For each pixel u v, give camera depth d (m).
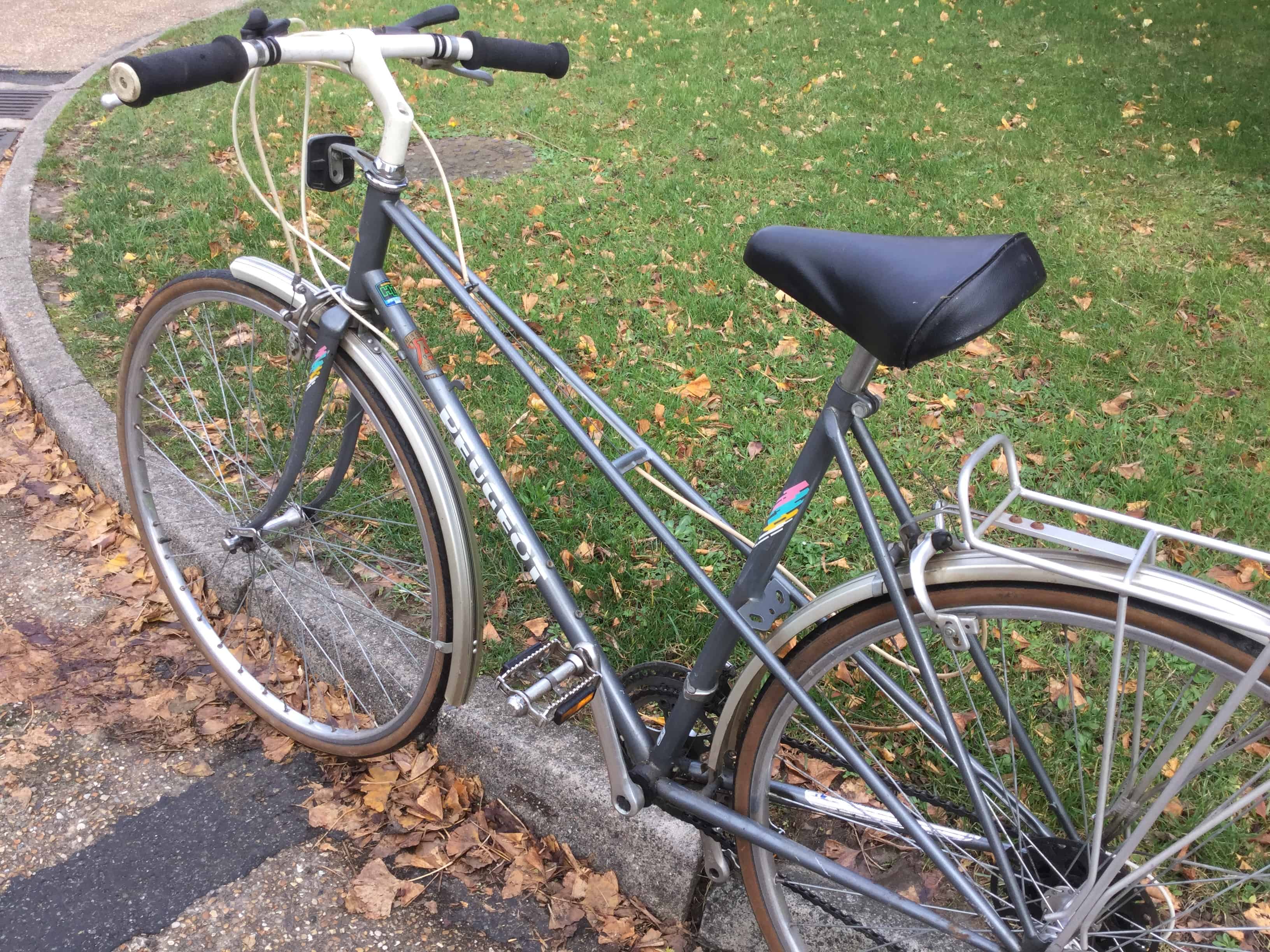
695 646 2.28
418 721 1.89
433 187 4.73
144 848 1.90
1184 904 1.71
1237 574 2.49
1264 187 4.87
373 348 1.74
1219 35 7.61
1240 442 3.00
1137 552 1.14
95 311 3.59
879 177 4.98
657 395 3.19
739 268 3.96
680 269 3.95
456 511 1.71
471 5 8.14
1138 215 4.59
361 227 1.72
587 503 2.69
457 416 1.69
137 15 8.66
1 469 2.96
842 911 1.73
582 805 1.87
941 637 1.38
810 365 3.40
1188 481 2.84
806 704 1.41
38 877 1.83
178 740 2.14
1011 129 5.67
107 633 2.41
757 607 1.50
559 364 1.61
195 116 5.62
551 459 2.86
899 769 1.98
